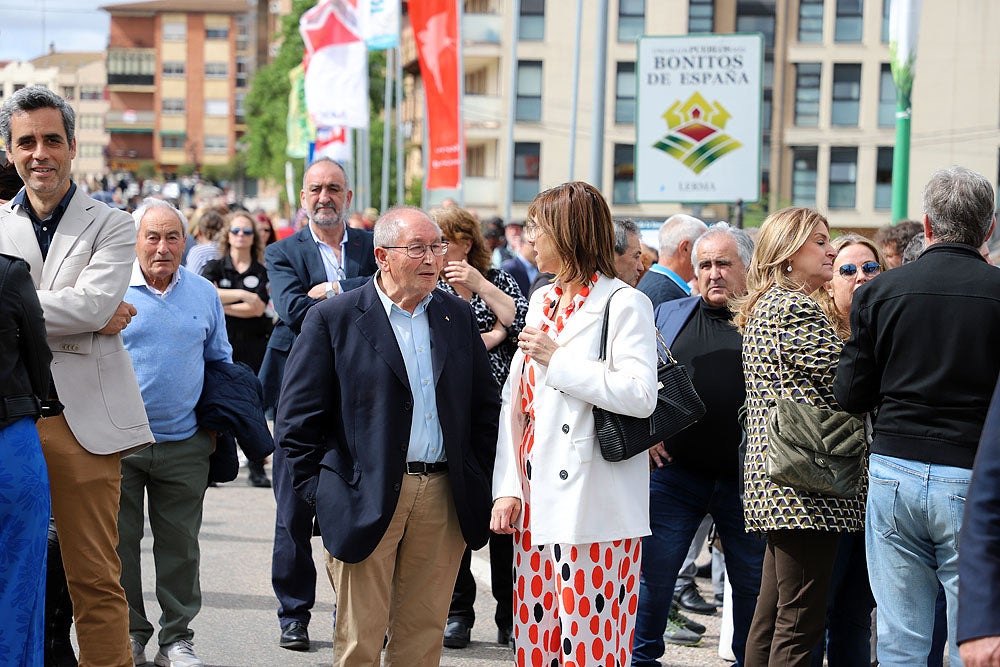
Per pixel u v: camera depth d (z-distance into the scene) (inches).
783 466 182.2
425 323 187.3
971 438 164.9
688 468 220.8
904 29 453.4
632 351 177.2
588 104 1669.5
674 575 222.1
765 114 1644.9
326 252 268.1
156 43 4697.3
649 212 1641.2
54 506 191.5
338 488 179.3
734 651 223.0
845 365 176.7
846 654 205.5
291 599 248.2
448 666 242.8
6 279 165.6
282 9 3221.0
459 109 585.9
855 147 1636.3
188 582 235.5
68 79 4970.5
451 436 183.6
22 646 166.2
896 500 169.5
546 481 177.6
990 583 106.9
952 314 166.4
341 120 709.9
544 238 182.1
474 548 187.5
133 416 196.5
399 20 712.4
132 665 199.9
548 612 181.9
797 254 195.8
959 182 171.3
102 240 191.8
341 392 181.2
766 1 1633.9
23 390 167.9
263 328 416.5
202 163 4702.3
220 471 247.3
